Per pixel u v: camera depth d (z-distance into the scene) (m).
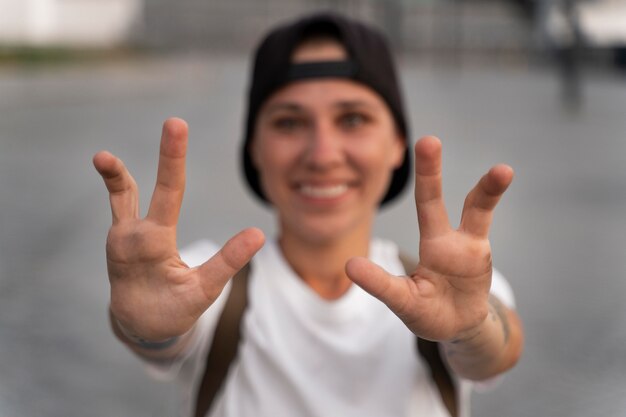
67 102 20.52
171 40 69.56
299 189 1.64
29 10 41.03
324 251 1.67
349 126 1.64
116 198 1.20
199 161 9.84
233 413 1.52
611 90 29.80
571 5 24.88
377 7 68.38
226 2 70.81
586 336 3.73
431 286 1.17
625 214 6.76
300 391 1.51
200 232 5.93
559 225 6.27
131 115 17.19
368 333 1.57
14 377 3.25
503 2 67.56
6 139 12.29
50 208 6.89
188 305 1.17
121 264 1.18
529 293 4.41
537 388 3.17
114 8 54.97
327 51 1.62
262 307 1.58
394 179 1.93
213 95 24.61
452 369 1.47
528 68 53.25
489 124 15.30
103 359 3.51
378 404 1.54
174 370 1.50
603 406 3.02
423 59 64.50
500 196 1.17
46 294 4.36
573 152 11.39
